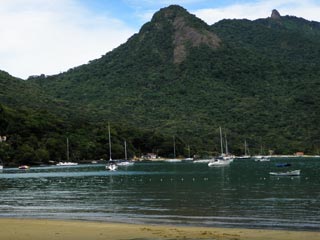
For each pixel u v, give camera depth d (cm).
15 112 19438
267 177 9381
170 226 3459
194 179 9181
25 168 15725
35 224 3522
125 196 6041
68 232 3147
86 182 9175
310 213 4153
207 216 4031
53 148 18375
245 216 4003
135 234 3062
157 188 7206
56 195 6425
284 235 3017
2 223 3578
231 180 8694
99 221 3775
